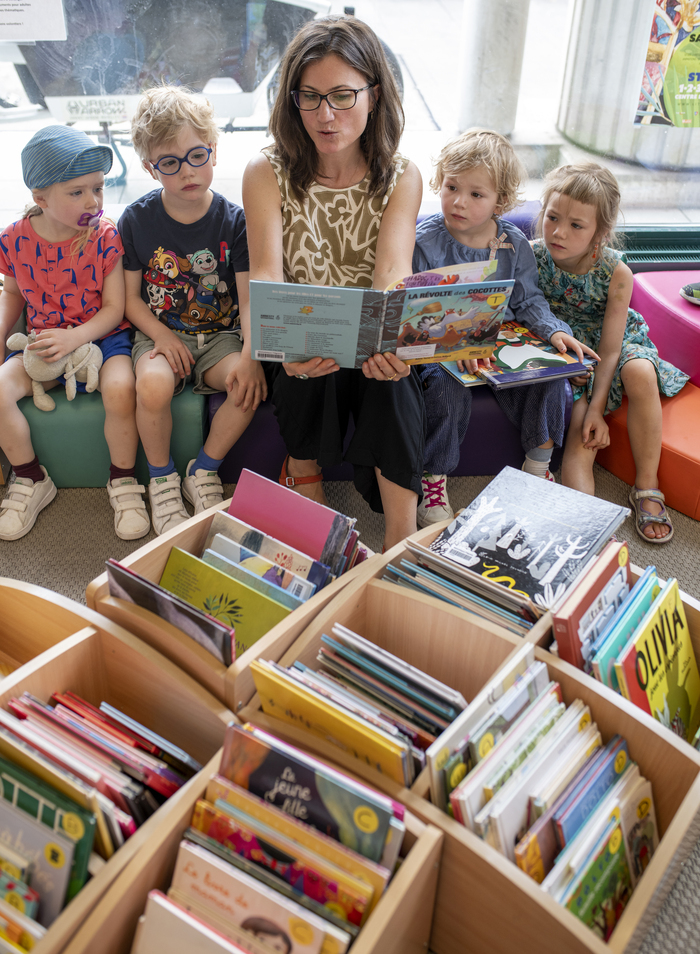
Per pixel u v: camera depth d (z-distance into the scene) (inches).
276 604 44.9
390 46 81.9
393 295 50.2
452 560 47.7
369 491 64.4
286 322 51.7
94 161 63.9
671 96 86.1
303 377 60.8
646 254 94.3
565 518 50.1
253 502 51.1
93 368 68.9
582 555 47.1
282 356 54.4
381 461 59.8
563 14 80.5
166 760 39.2
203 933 29.8
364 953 29.1
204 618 38.4
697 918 42.3
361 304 50.4
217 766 35.7
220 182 86.8
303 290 49.8
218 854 33.0
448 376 68.2
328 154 57.9
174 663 41.8
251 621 45.5
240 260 70.5
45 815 32.6
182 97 63.1
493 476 78.3
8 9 71.9
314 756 36.3
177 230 69.4
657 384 74.1
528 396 71.6
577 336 77.8
